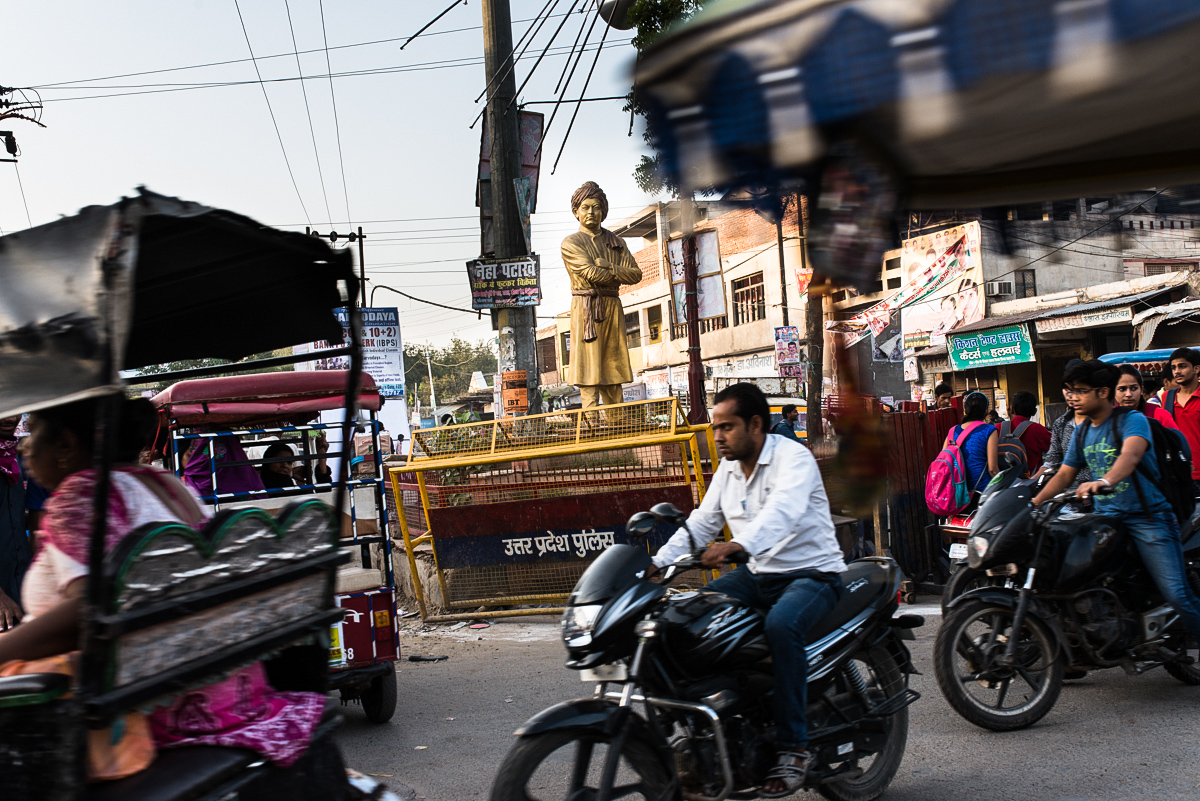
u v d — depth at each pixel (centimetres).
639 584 318
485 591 838
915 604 776
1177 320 1642
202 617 223
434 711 561
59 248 208
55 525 217
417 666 686
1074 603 473
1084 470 525
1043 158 113
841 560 369
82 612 195
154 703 206
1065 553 468
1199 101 98
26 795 195
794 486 346
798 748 333
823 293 117
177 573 213
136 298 297
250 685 253
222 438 667
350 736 522
